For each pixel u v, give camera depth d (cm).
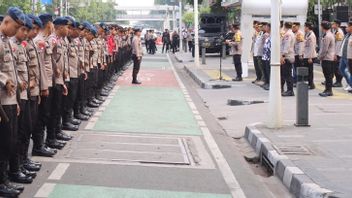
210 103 1453
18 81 625
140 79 2111
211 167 766
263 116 1205
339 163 727
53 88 808
